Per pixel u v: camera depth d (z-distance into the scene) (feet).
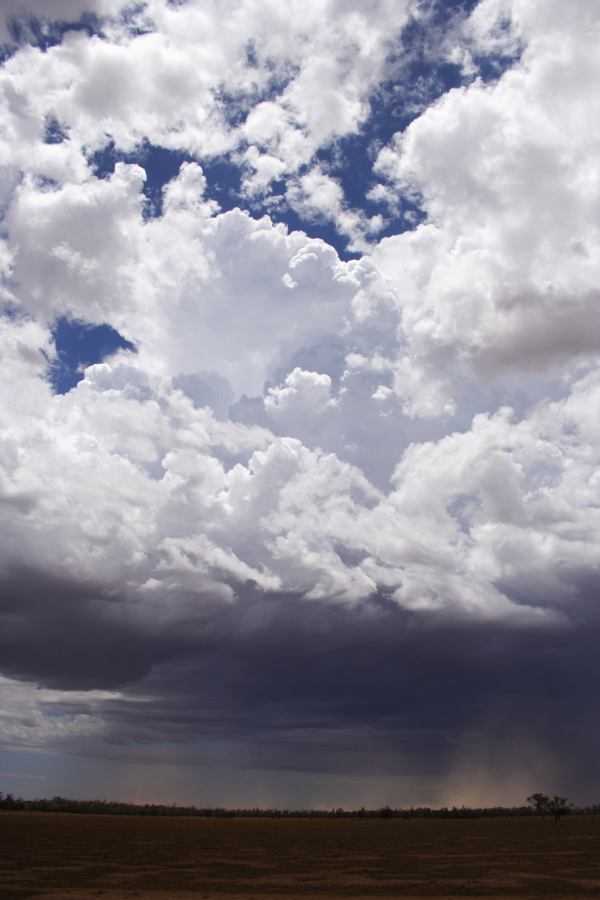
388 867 137.59
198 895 93.97
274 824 432.66
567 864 142.72
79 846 187.32
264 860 153.48
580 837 248.52
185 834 269.23
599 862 147.02
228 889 101.14
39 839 213.05
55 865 135.44
